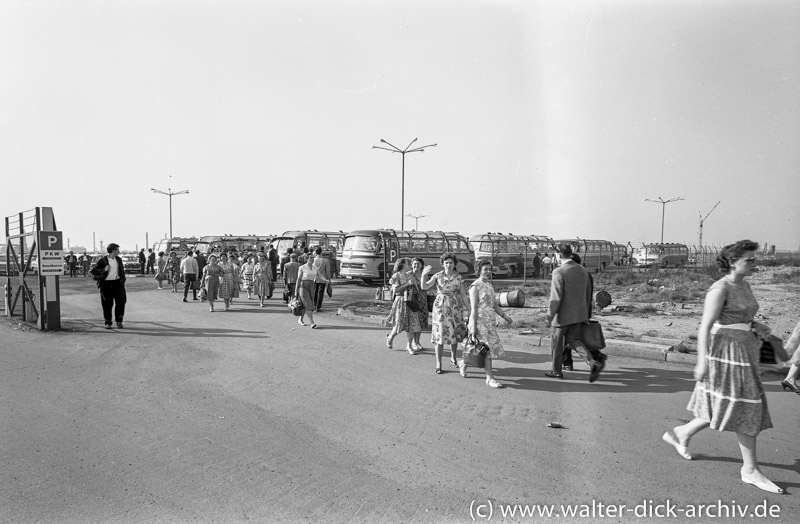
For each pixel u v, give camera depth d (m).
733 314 4.11
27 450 4.77
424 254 29.53
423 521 3.57
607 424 5.46
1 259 33.16
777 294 17.92
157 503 3.81
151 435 5.15
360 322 13.36
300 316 12.99
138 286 26.84
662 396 6.53
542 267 36.81
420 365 8.30
